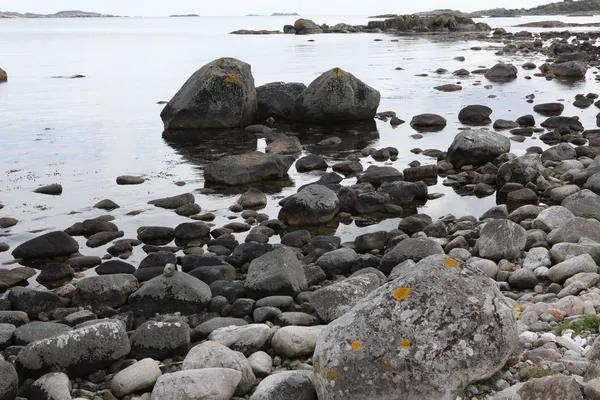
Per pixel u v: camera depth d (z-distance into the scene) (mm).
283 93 22500
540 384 4590
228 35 96125
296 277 8023
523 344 5625
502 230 8773
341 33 95375
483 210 11859
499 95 26500
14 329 6902
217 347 5754
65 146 17938
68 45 71250
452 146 15125
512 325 4984
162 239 10625
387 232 10180
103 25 191000
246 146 18062
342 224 11320
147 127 20906
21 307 7855
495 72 33000
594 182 11836
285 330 6105
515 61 42094
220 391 5199
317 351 4988
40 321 7445
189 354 5754
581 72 32562
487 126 20188
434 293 4926
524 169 12977
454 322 4828
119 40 83500
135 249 10156
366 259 8852
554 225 9594
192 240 10594
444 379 4680
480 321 4859
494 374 5035
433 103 24906
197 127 20594
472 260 8344
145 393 5602
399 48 57062
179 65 42969
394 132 19703
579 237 8734
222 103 20531
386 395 4680
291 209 11250
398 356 4699
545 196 12352
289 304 7465
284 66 40000
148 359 5918
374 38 77062
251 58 46875
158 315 7570
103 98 27344
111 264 9195
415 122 20688
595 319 5891
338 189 12898
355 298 6949
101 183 14141
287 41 72562
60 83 32969
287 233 10406
